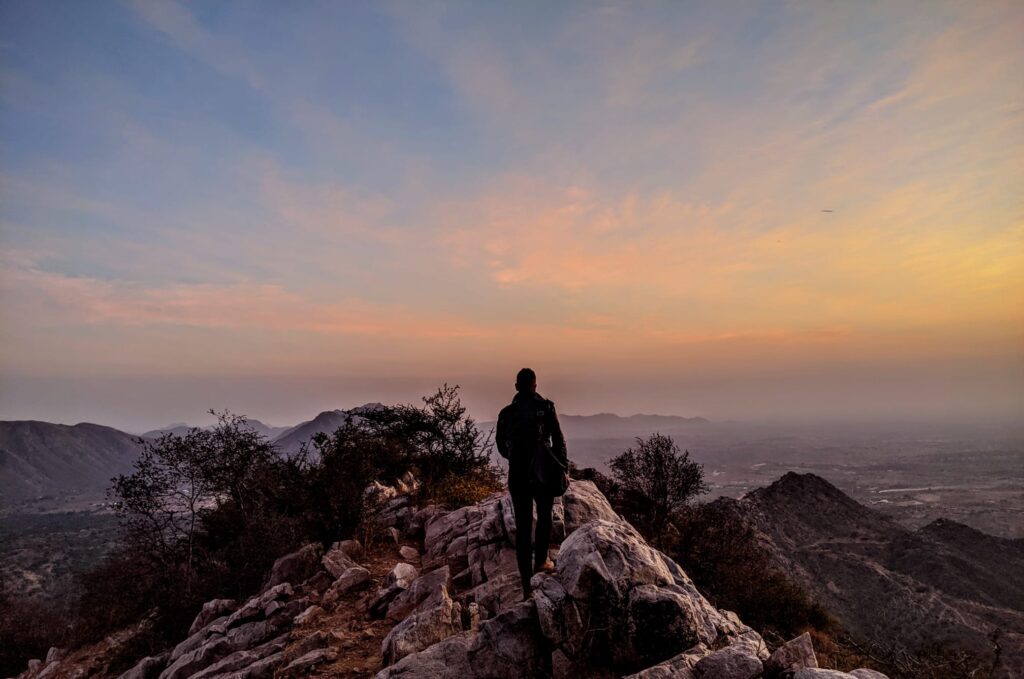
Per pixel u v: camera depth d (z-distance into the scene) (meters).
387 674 4.91
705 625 5.15
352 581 8.07
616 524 5.94
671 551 14.29
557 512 8.23
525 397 6.29
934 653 11.55
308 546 10.01
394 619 6.76
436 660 4.96
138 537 13.66
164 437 14.52
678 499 15.52
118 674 9.84
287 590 8.14
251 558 10.71
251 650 6.81
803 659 4.32
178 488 14.15
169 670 7.36
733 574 14.20
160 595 12.07
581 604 4.96
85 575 17.89
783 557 32.19
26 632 18.47
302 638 6.70
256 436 15.54
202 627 9.25
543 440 6.09
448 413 15.78
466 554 8.46
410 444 15.15
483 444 15.71
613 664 4.79
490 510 9.41
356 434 12.77
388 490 12.85
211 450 14.66
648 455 16.42
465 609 6.14
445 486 13.38
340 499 10.45
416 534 10.73
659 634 4.79
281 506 12.50
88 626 13.54
